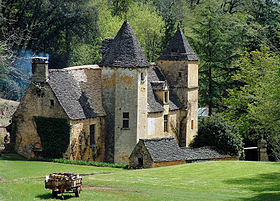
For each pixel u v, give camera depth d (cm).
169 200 3031
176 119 6388
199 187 3569
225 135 5650
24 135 5475
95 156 5525
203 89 8000
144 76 5609
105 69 5600
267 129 5369
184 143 6481
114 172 4359
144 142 4850
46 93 5300
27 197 3081
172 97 6431
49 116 5300
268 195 3183
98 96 5634
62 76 5456
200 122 5944
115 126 5569
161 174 4159
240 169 4312
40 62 5272
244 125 6544
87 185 3606
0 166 4641
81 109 5366
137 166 4862
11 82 7844
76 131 5272
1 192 3234
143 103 5625
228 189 3488
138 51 5606
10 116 6350
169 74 6544
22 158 5356
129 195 3177
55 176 3052
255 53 6875
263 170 4253
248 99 6675
